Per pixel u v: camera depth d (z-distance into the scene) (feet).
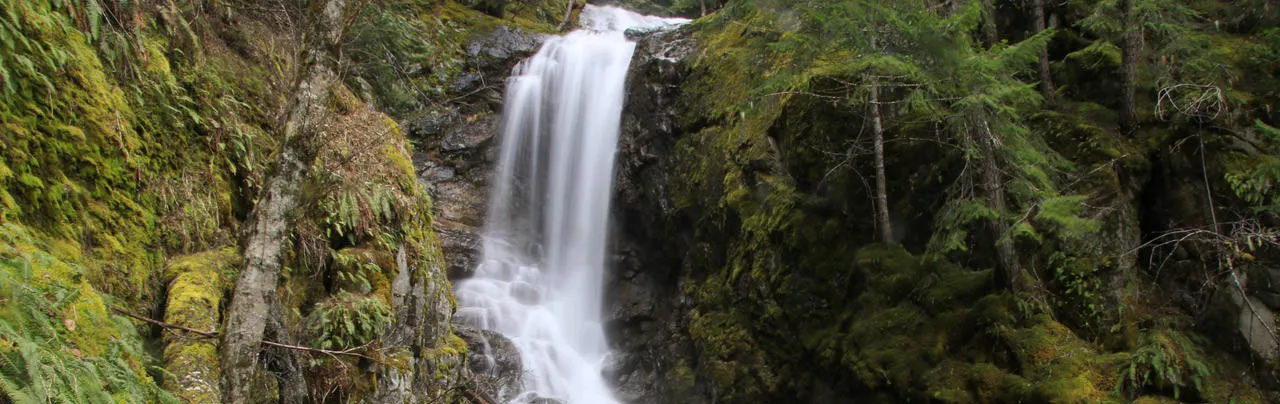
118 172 12.93
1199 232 20.95
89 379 8.41
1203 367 19.27
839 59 27.50
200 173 15.74
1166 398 19.30
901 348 23.02
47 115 11.49
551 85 47.32
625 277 41.29
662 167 39.27
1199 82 23.32
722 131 35.22
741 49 37.11
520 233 46.26
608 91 44.62
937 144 24.82
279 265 12.21
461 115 48.08
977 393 20.85
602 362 38.09
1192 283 21.57
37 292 8.64
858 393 24.06
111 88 13.48
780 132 30.17
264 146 18.63
